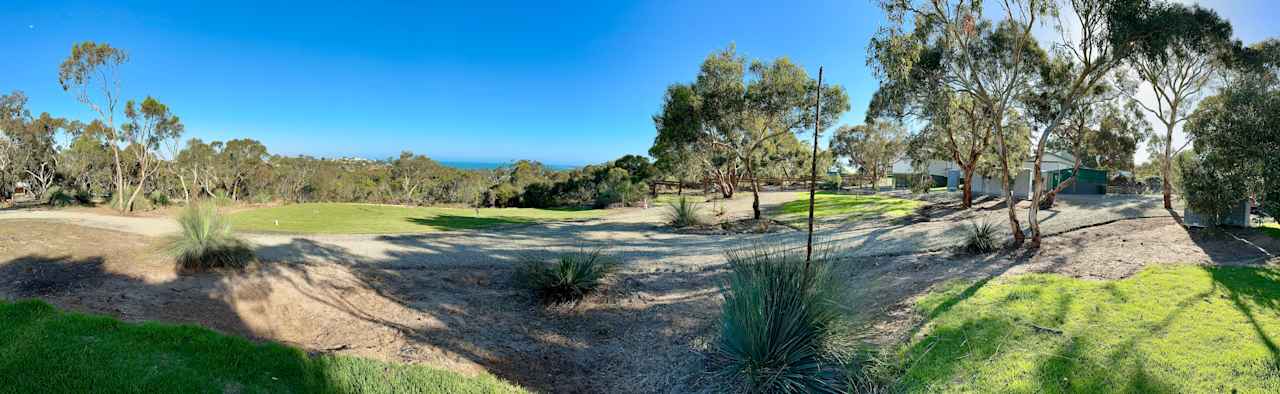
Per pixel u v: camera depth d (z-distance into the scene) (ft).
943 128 55.47
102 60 68.90
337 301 21.84
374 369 14.33
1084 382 13.75
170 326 14.23
